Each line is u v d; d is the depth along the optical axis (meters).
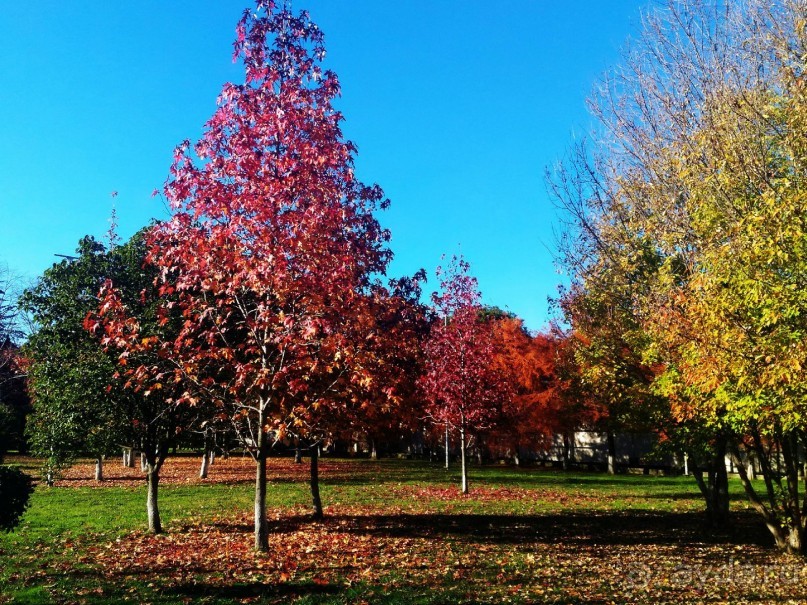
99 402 11.89
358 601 7.53
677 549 11.66
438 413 22.33
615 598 8.03
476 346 23.11
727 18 10.49
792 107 7.96
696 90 10.88
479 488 24.02
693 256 10.53
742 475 12.23
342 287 9.23
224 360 10.22
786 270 7.37
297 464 40.97
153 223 12.77
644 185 12.09
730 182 8.28
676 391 10.38
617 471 36.38
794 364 6.72
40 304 12.16
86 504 17.67
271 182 9.20
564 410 30.31
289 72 10.03
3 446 12.32
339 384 10.81
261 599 7.53
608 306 13.81
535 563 10.07
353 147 10.02
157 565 9.42
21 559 9.84
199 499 19.36
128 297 12.24
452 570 9.36
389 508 17.45
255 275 8.54
